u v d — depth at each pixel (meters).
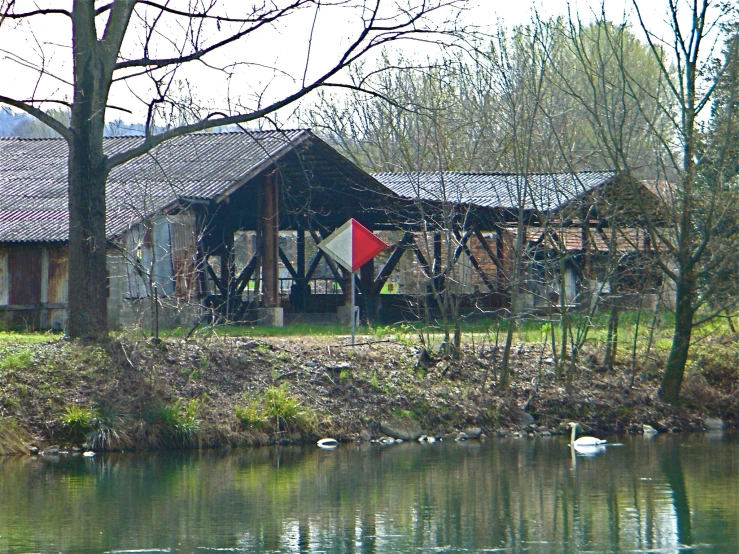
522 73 56.94
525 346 54.78
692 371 53.28
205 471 36.12
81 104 45.84
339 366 48.03
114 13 45.47
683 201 49.47
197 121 45.69
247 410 43.31
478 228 72.94
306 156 73.50
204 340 48.66
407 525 27.50
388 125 86.06
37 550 24.66
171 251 59.34
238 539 25.86
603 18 50.97
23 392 40.91
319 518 28.39
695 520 28.25
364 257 52.66
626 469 37.00
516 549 25.06
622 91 51.19
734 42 49.19
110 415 41.16
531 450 42.38
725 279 51.97
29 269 65.88
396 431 45.19
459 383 49.53
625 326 56.22
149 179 65.19
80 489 32.50
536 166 54.72
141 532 26.62
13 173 77.06
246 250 102.12
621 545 25.48
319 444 43.16
